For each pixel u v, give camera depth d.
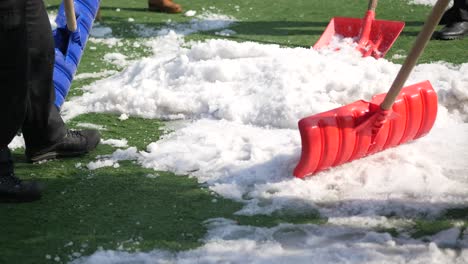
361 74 7.56
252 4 12.12
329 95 7.06
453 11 9.98
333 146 5.55
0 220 5.17
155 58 8.59
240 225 5.01
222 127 6.74
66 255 4.70
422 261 4.48
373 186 5.50
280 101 6.90
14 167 6.09
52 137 6.07
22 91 5.14
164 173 5.89
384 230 4.91
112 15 11.32
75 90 7.99
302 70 7.44
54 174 5.95
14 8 4.88
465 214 5.09
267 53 8.07
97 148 6.48
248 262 4.52
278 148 6.06
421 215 5.10
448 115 6.90
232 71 7.67
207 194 5.50
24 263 4.60
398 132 5.97
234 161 5.94
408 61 5.29
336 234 4.87
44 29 5.62
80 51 7.14
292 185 5.48
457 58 8.86
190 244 4.79
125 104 7.38
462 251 4.60
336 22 9.29
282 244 4.76
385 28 9.04
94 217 5.20
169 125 7.00
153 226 5.05
